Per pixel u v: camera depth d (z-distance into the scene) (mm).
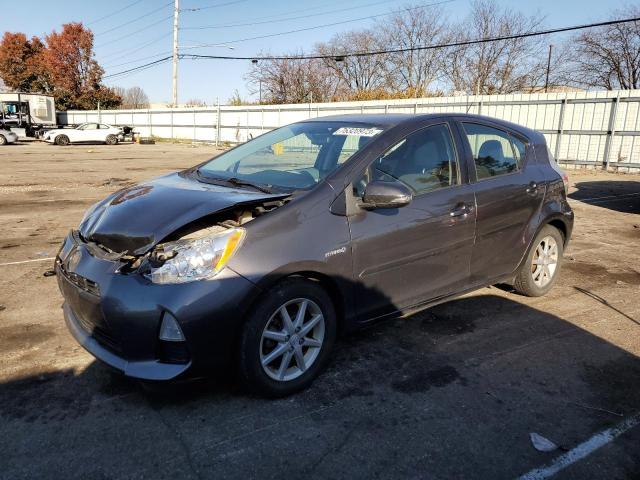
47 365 3367
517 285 4688
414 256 3529
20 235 6992
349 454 2561
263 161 3863
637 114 17766
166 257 2742
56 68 54281
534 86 46031
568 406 3021
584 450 2629
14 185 12172
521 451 2611
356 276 3227
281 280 2930
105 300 2738
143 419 2809
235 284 2740
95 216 3389
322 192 3158
